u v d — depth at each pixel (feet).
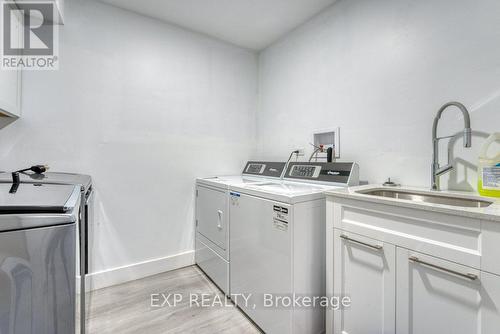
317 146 6.88
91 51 6.14
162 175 7.22
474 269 2.70
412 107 4.88
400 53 5.06
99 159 6.30
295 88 7.65
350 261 4.02
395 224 3.43
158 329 4.89
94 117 6.21
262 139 9.06
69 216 2.64
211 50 8.09
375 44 5.49
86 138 6.12
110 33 6.38
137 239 6.88
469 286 2.76
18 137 5.41
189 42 7.64
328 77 6.59
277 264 4.38
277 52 8.35
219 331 4.85
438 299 3.02
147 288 6.38
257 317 4.86
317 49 6.88
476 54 4.07
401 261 3.34
